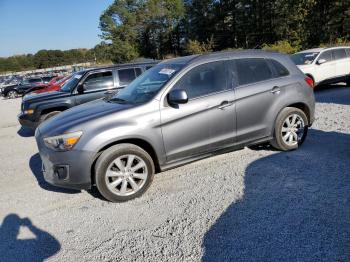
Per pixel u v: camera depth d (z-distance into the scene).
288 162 5.20
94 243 3.50
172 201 4.28
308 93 5.74
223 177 4.87
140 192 4.47
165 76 4.82
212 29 59.91
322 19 36.03
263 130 5.33
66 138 4.15
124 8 78.69
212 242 3.30
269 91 5.29
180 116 4.58
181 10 73.19
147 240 3.46
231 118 4.96
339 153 5.41
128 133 4.28
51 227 3.91
